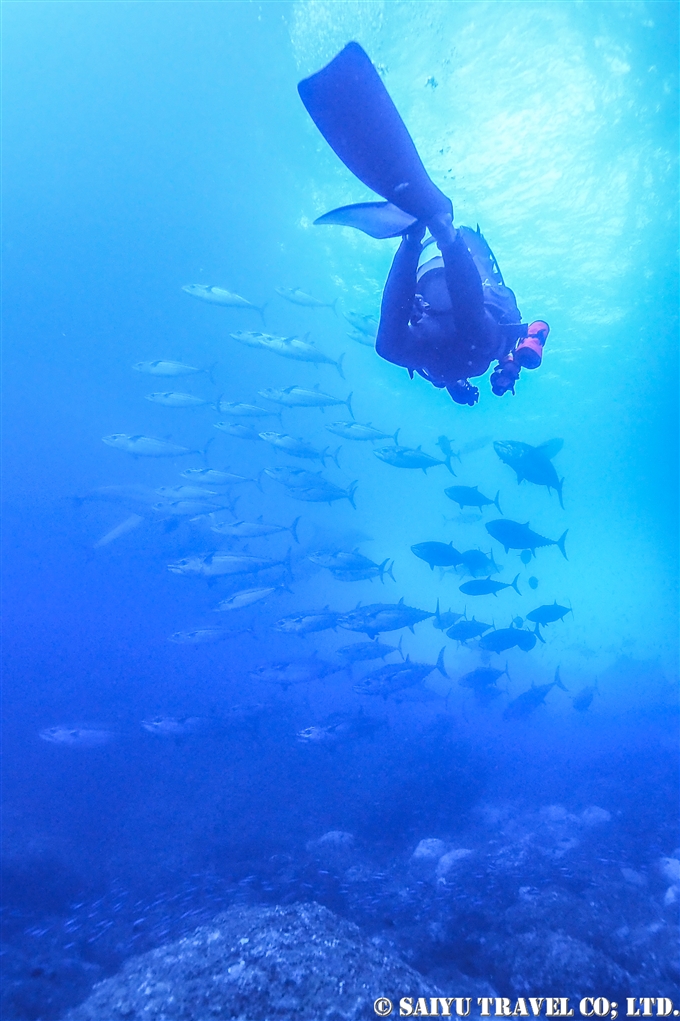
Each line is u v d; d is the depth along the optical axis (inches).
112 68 639.8
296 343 432.1
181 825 343.6
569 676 708.7
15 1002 177.2
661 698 590.2
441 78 449.4
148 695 614.5
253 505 1007.6
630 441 1087.0
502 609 1051.9
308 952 134.3
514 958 177.8
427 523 1089.4
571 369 791.7
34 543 949.2
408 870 274.8
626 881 244.4
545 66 439.5
